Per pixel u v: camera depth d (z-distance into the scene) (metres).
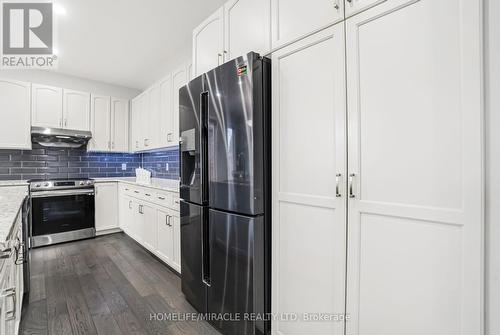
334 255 1.16
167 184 3.19
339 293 1.15
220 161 1.59
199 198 1.78
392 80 0.98
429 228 0.90
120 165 4.35
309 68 1.25
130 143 4.24
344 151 1.12
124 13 2.22
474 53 0.80
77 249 3.19
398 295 0.98
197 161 1.80
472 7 0.80
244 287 1.45
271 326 1.46
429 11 0.89
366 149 1.05
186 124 1.93
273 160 1.43
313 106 1.24
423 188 0.91
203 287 1.77
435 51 0.88
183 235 2.01
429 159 0.90
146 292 2.15
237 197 1.48
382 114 1.01
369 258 1.06
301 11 1.27
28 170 3.49
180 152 2.02
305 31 1.25
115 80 3.97
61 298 2.04
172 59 3.20
